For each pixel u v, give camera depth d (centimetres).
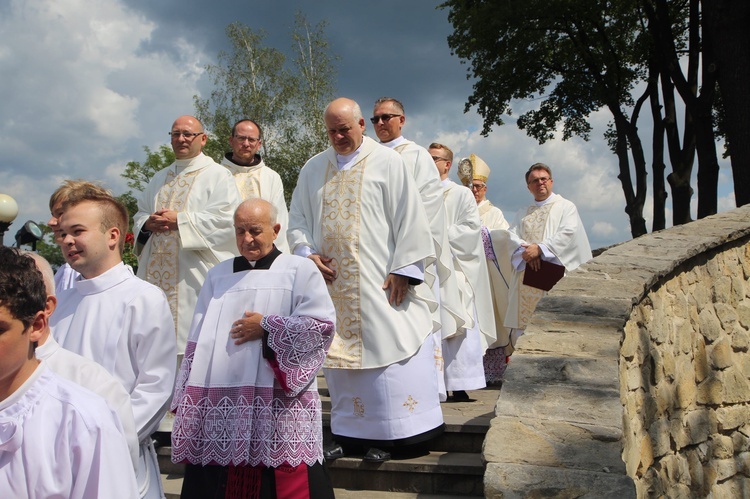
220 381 352
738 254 599
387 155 509
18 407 173
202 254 584
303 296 362
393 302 488
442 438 514
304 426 351
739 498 549
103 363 295
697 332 523
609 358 347
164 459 547
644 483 405
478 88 2277
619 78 2123
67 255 304
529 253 799
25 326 170
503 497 275
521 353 359
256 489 347
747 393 579
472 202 706
